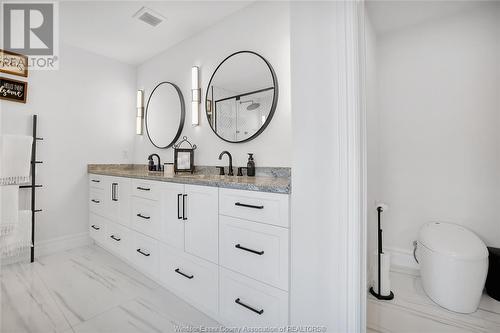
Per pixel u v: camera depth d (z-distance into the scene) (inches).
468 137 72.5
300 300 42.5
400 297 64.7
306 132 42.4
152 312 59.0
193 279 59.7
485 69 70.1
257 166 74.7
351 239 37.9
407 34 81.7
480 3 69.6
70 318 56.2
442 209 76.6
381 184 86.8
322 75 40.8
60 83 99.0
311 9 42.2
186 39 98.3
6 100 85.4
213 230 55.3
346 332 38.3
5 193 75.6
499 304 61.1
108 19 84.8
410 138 81.6
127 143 121.5
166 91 106.6
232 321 51.4
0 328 52.2
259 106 73.5
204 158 91.4
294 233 43.1
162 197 68.9
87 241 106.5
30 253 89.0
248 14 77.6
